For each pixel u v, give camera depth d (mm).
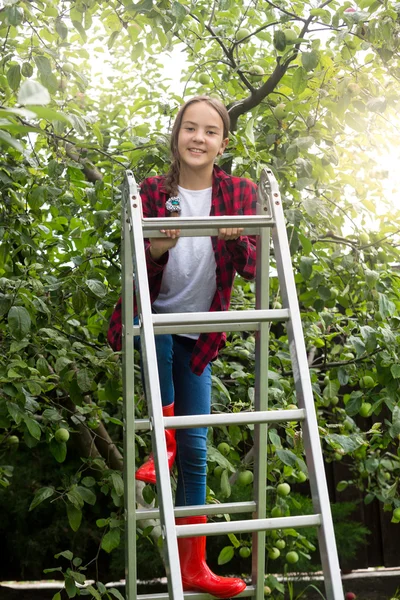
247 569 4465
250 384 3127
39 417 3123
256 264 2213
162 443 1688
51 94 2740
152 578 4305
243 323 2234
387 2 2631
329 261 3252
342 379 3172
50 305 2980
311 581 4285
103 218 2904
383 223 3449
